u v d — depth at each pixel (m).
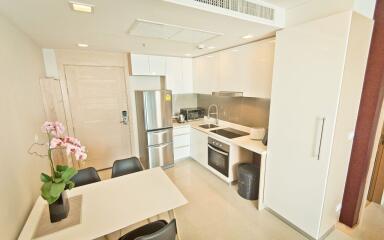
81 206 1.63
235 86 3.12
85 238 1.31
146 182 2.01
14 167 1.44
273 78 2.16
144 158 3.96
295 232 2.17
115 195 1.79
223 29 2.13
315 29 1.73
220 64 3.39
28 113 1.93
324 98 1.73
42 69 2.97
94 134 3.76
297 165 2.03
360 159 2.01
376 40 1.79
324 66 1.70
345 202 2.19
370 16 1.76
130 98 3.98
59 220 1.46
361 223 2.24
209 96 4.35
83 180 2.16
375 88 1.84
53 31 2.10
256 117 3.23
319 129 1.79
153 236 1.25
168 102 3.75
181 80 4.21
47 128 1.43
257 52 2.64
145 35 2.32
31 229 1.38
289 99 2.02
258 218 2.41
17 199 1.44
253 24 1.97
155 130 3.71
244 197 2.83
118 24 1.91
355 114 1.92
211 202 2.75
